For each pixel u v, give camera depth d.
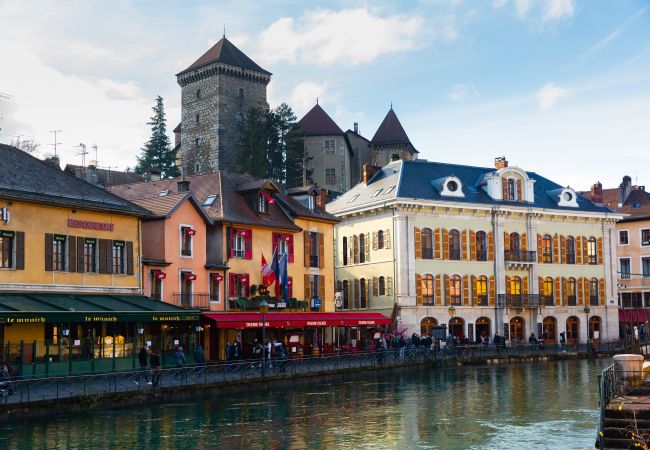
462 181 70.38
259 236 53.00
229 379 37.75
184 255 47.00
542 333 70.06
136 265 43.47
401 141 116.75
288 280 54.94
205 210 50.72
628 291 84.31
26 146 62.44
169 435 26.83
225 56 117.19
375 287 66.44
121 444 25.25
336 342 59.06
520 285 69.81
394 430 27.89
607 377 23.14
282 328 52.91
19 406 28.81
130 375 36.84
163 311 39.88
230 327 45.09
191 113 120.44
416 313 64.12
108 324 39.84
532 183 71.75
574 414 30.95
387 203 64.50
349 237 69.81
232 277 50.31
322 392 38.53
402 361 50.03
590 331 73.56
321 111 113.38
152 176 71.19
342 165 110.88
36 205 38.09
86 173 57.59
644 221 83.81
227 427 28.41
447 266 66.19
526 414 31.12
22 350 34.69
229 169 116.19
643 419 21.62
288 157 105.25
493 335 67.56
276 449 24.77
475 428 28.12
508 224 69.62
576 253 73.19
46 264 38.34
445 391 38.94
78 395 30.94
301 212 57.22
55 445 24.95
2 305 33.59
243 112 118.75
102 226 41.56
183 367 36.88
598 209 75.50
